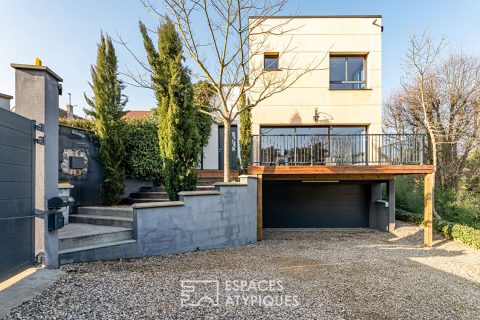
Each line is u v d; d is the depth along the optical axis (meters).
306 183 9.86
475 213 9.52
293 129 9.66
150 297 3.06
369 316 2.89
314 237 7.82
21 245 3.28
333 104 9.45
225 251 5.71
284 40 9.39
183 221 5.38
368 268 4.68
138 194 7.59
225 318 2.68
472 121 12.98
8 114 3.06
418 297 3.48
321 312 2.92
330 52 9.48
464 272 4.67
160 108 6.26
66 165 6.31
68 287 3.11
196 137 6.32
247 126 9.20
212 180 8.91
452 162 13.55
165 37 6.12
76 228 5.14
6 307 2.55
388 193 8.87
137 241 4.77
